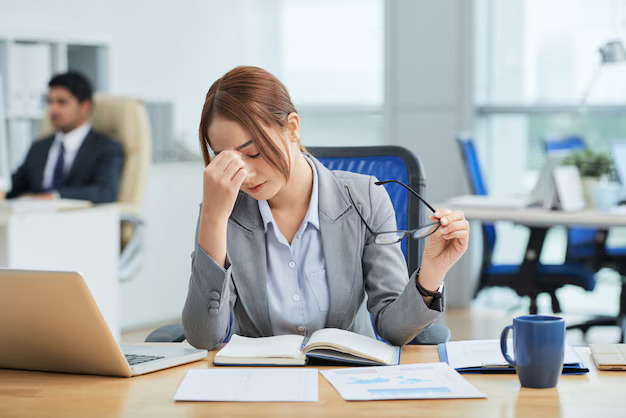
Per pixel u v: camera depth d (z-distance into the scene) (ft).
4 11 17.99
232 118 4.91
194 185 16.28
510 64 17.94
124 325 15.37
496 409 3.86
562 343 4.17
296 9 22.16
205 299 5.07
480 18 17.95
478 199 14.08
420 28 18.45
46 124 15.88
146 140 14.96
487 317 16.97
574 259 14.20
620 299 13.55
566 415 3.77
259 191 5.10
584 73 17.35
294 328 5.61
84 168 14.79
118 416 3.84
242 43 22.49
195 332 5.13
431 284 5.05
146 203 15.60
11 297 4.37
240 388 4.20
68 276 4.19
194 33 21.49
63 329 4.39
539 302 18.20
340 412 3.84
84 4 19.36
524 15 17.74
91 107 15.24
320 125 22.12
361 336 5.09
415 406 3.92
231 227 5.64
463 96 18.11
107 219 12.73
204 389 4.20
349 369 4.53
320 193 5.68
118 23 20.02
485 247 13.66
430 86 18.43
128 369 4.47
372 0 21.42
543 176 13.52
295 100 22.38
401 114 18.83
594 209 13.19
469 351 4.88
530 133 17.97
